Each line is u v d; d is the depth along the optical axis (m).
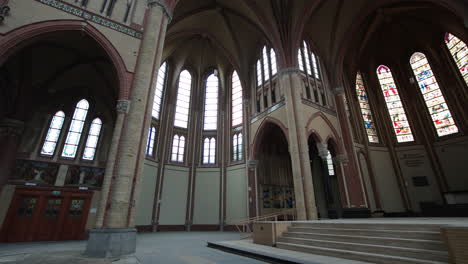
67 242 13.17
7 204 13.29
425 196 20.28
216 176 23.48
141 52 11.34
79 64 16.34
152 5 12.59
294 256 6.95
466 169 18.69
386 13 21.25
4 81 13.73
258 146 21.14
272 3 19.20
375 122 24.27
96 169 16.61
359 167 20.41
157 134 22.23
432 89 21.70
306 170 14.92
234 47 24.22
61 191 15.06
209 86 27.28
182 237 14.85
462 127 19.25
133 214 9.27
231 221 21.45
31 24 9.18
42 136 15.27
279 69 18.70
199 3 20.47
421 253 5.57
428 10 20.02
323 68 22.30
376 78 25.78
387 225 7.26
